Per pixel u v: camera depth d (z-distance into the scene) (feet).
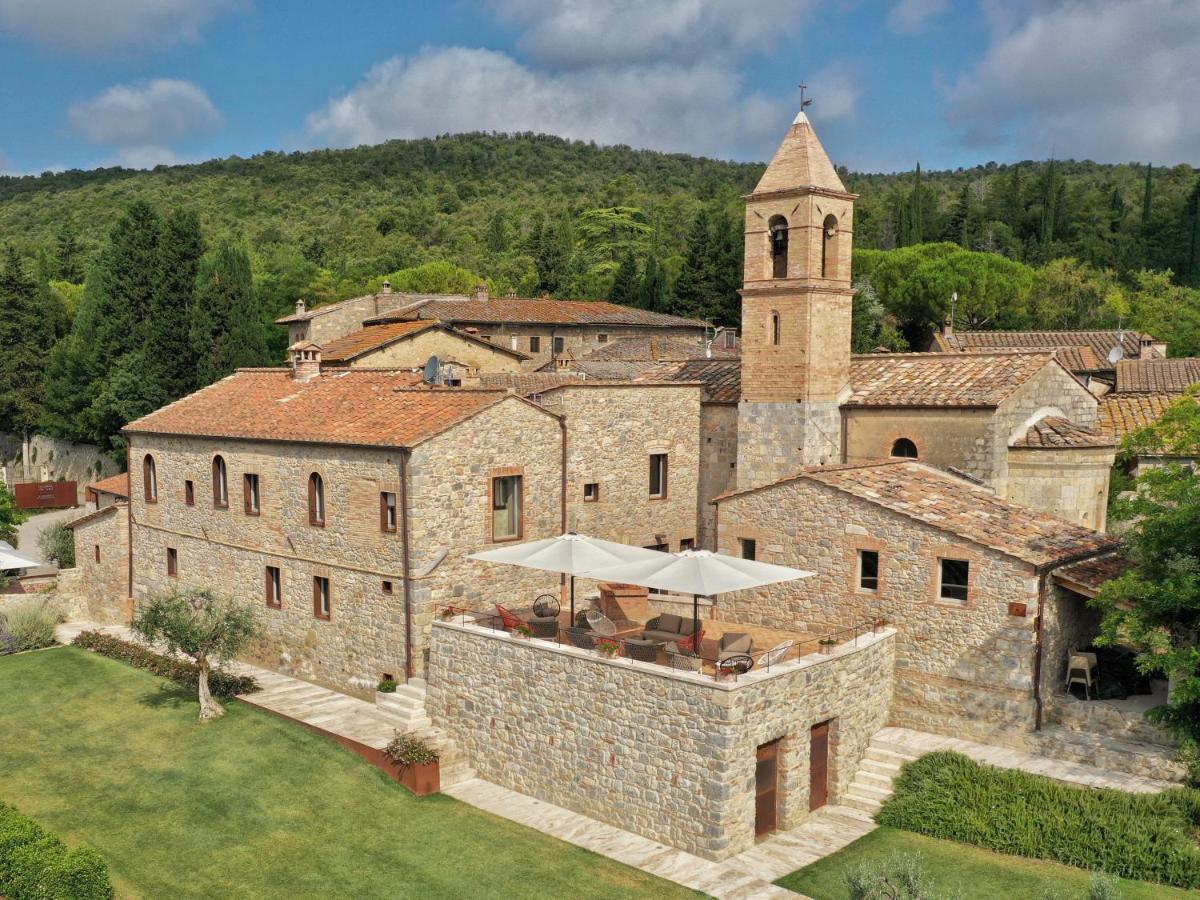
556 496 103.86
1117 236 384.47
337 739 87.76
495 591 97.71
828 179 104.83
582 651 77.66
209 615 95.86
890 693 83.66
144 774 83.15
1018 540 79.56
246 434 108.17
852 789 78.07
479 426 95.45
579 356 224.74
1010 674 77.20
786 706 72.59
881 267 292.81
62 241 415.44
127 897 65.16
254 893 65.92
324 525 100.27
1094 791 69.56
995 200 432.66
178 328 226.58
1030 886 63.36
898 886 49.78
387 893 65.82
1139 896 61.36
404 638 92.48
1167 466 71.10
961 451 97.86
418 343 195.62
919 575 81.76
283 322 235.61
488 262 421.18
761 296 106.73
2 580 140.56
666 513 116.47
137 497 127.44
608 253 408.26
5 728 94.12
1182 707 67.26
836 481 87.04
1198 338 252.01
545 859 70.13
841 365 107.14
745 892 64.85
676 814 71.31
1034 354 101.76
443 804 79.61
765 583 75.36
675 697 70.90
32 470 269.64
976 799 71.97
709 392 119.24
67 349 249.34
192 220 229.66
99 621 135.33
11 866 63.31
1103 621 71.82
